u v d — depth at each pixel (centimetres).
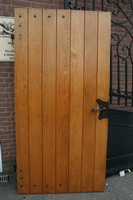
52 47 228
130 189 270
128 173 308
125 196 257
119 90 306
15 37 223
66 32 227
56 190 259
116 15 302
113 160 296
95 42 232
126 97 300
